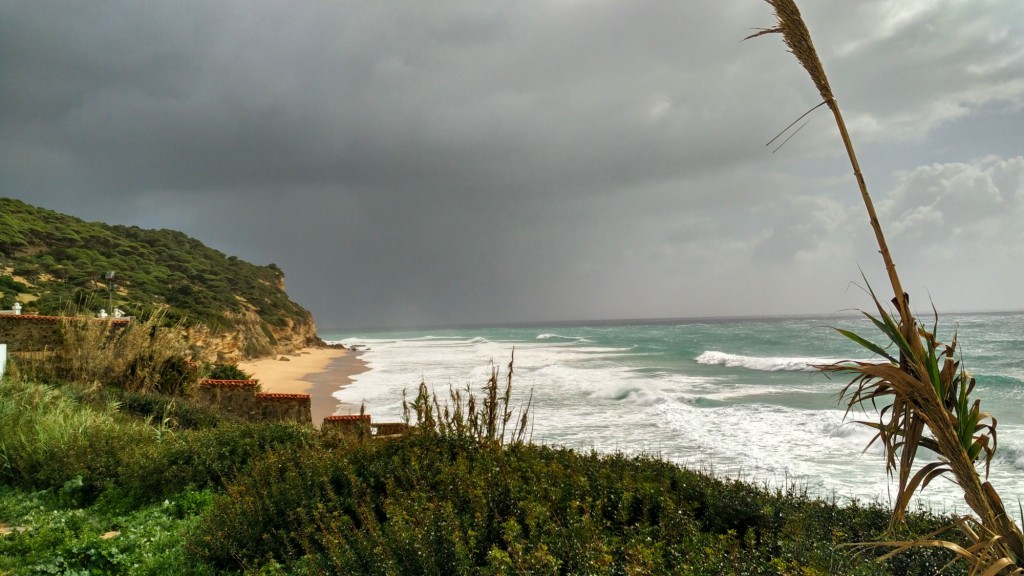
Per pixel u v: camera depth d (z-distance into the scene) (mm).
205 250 114562
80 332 21359
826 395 31656
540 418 26672
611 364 56469
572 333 148625
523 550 4832
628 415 27281
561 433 23250
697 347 78000
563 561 4648
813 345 72750
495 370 8711
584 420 26062
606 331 153250
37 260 66125
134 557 7062
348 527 6027
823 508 7773
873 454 18484
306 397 23047
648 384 38500
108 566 6844
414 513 5504
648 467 8766
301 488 7027
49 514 8758
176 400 19906
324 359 78250
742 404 29625
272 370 59250
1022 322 108000
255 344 72625
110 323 22672
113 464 10328
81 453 10602
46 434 11188
